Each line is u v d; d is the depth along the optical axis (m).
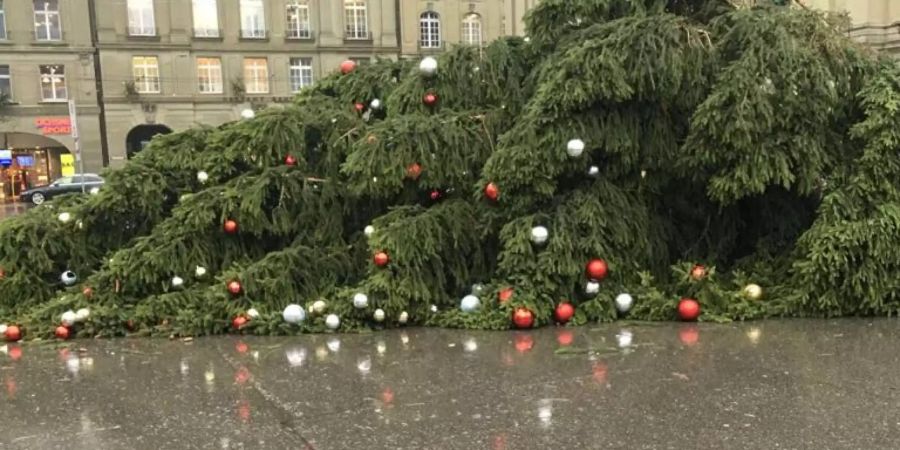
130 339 4.73
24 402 3.55
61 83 39.41
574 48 4.82
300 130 5.46
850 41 5.04
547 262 4.68
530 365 3.92
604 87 4.58
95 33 39.50
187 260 5.06
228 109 42.06
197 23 41.34
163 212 5.57
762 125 4.43
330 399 3.48
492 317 4.71
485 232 4.93
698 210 5.32
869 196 4.61
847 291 4.61
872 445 2.84
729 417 3.13
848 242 4.48
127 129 40.47
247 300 4.83
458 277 5.04
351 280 5.18
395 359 4.11
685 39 4.79
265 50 42.50
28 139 39.72
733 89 4.46
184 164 5.62
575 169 4.82
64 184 32.56
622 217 4.88
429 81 5.70
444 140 5.10
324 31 43.25
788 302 4.75
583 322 4.75
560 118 4.73
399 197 5.30
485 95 5.64
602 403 3.33
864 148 4.76
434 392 3.54
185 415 3.32
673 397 3.38
